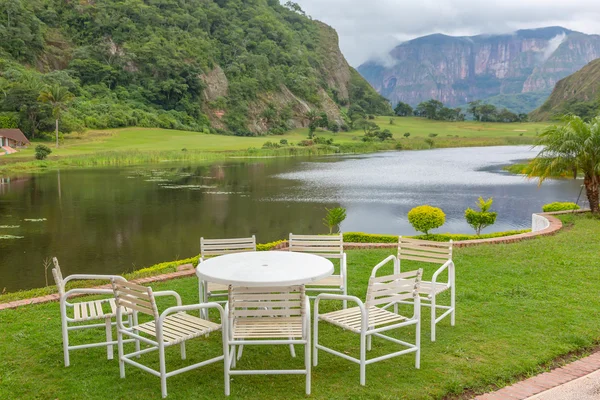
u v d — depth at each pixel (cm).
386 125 17212
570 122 1490
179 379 475
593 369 485
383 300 461
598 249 1004
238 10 18238
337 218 1455
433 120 19512
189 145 8875
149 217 2444
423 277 828
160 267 1062
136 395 443
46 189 3584
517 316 625
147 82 12862
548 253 970
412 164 6056
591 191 1490
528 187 3556
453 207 2727
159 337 431
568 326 587
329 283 648
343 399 430
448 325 602
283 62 17412
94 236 1986
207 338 585
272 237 1980
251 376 480
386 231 2073
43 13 13425
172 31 14425
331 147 9612
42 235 2002
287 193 3366
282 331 458
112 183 3994
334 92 19762
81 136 9019
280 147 9225
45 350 549
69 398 440
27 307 711
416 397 431
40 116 8469
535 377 470
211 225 2242
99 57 12912
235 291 448
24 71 10869
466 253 993
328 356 526
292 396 436
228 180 4247
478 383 458
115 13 14025
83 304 546
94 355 537
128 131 10156
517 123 18762
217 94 13900
